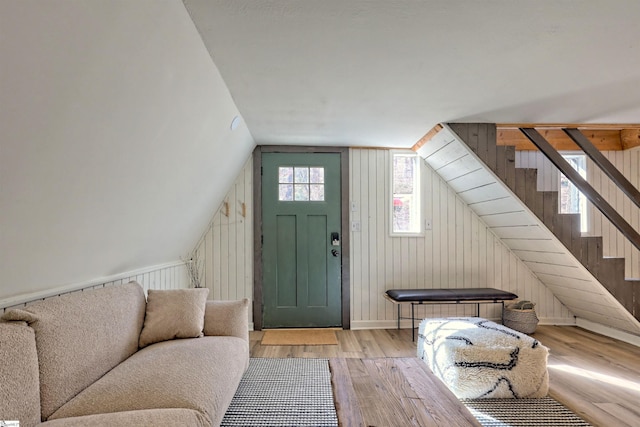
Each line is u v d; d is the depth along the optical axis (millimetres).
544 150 3449
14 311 1388
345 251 4125
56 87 1202
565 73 2301
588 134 4301
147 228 2537
